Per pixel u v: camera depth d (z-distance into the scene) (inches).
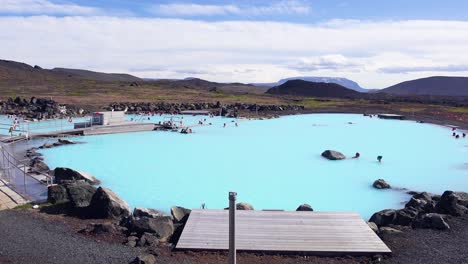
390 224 693.3
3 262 513.7
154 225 615.5
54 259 526.9
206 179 1130.7
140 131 1968.5
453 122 2514.8
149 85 6112.2
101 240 592.4
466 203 772.6
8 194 807.7
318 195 997.2
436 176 1190.3
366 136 1995.6
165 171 1211.9
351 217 663.8
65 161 1294.3
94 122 1943.9
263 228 615.2
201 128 2166.6
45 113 2306.8
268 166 1302.9
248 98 4500.5
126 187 1031.0
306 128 2268.7
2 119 2150.6
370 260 539.8
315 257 544.1
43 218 685.3
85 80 6314.0
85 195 751.7
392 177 1175.6
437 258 546.0
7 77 5615.2
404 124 2480.3
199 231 603.8
